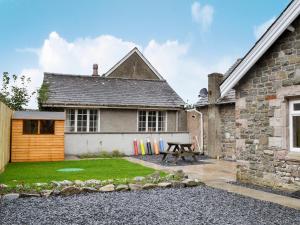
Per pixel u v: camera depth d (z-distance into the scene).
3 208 7.50
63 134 17.12
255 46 10.43
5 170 12.99
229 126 18.70
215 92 19.64
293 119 9.88
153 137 21.72
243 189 9.94
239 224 6.51
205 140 21.05
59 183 9.56
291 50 9.65
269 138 10.34
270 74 10.34
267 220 6.78
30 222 6.52
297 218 6.92
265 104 10.50
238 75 11.04
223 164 16.20
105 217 6.91
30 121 16.95
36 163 15.62
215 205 7.96
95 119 21.81
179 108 23.69
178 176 11.02
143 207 7.73
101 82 24.23
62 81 22.77
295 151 9.66
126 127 22.47
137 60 31.34
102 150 20.33
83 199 8.48
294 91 9.50
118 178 11.12
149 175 11.12
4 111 12.98
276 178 10.03
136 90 24.38
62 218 6.80
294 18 9.29
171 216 7.02
